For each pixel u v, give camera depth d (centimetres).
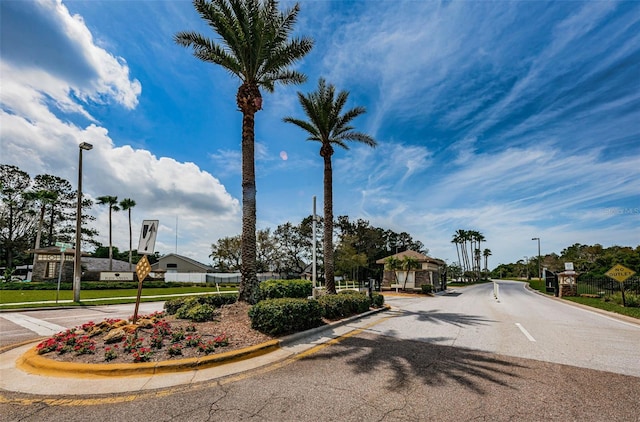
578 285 2684
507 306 1706
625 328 968
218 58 1128
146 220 786
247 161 1048
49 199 4172
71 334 649
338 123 1752
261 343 660
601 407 398
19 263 5044
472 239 8925
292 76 1323
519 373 525
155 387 455
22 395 427
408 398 423
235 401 411
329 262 1587
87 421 360
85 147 1758
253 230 1006
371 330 907
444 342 753
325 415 374
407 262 3127
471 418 369
